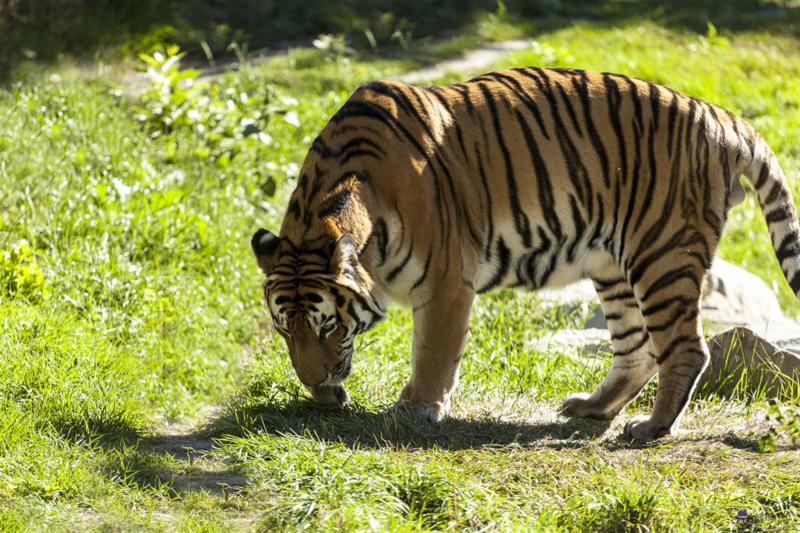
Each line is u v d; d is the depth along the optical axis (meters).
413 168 9.98
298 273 9.69
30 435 9.15
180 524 7.82
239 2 31.19
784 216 10.61
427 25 32.44
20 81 21.17
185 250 15.58
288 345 10.02
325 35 29.97
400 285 10.16
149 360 12.54
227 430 10.37
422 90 10.50
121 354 11.99
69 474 8.47
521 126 10.38
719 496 8.40
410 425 10.01
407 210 9.94
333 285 9.60
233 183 19.03
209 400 12.28
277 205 18.91
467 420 10.45
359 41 30.52
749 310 15.53
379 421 10.12
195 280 15.04
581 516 8.10
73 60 23.91
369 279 9.84
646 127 10.36
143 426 10.52
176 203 16.52
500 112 10.42
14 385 10.22
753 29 34.91
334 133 10.24
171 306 13.93
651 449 9.63
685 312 10.20
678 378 10.18
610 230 10.48
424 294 10.09
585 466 9.05
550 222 10.45
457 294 10.16
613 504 8.17
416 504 8.19
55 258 13.85
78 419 9.85
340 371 9.98
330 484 8.30
